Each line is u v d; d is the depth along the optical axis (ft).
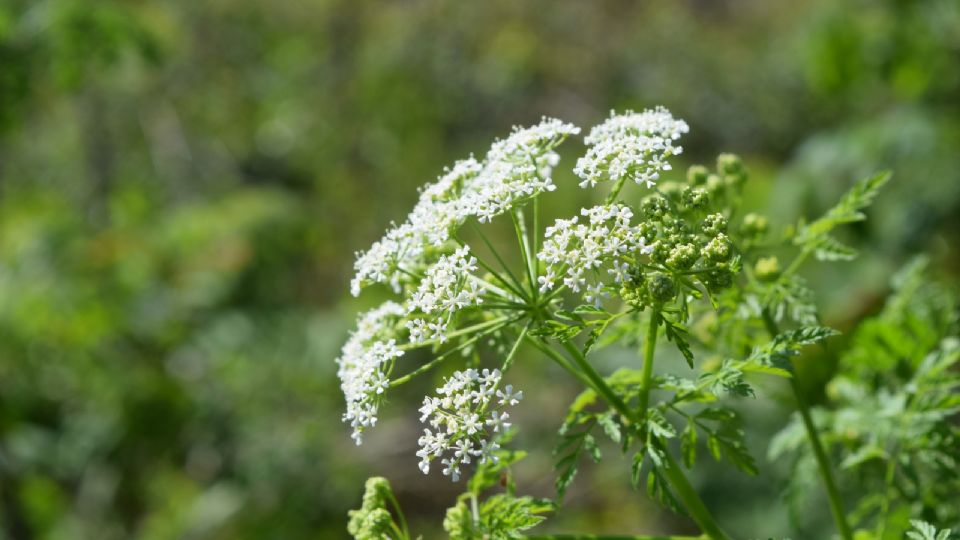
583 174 11.68
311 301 47.62
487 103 65.82
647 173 11.28
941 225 33.01
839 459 16.16
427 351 40.78
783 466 27.84
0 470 33.73
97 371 37.81
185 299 40.52
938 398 14.65
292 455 38.45
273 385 40.14
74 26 31.24
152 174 53.62
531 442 37.29
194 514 36.68
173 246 41.63
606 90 68.03
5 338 35.45
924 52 38.24
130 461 37.55
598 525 33.91
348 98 62.90
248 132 61.57
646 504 33.58
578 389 37.93
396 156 59.82
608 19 69.62
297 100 62.80
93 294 37.55
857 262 32.01
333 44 65.16
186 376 39.70
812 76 40.57
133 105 53.62
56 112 51.13
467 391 10.93
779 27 68.33
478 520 12.41
